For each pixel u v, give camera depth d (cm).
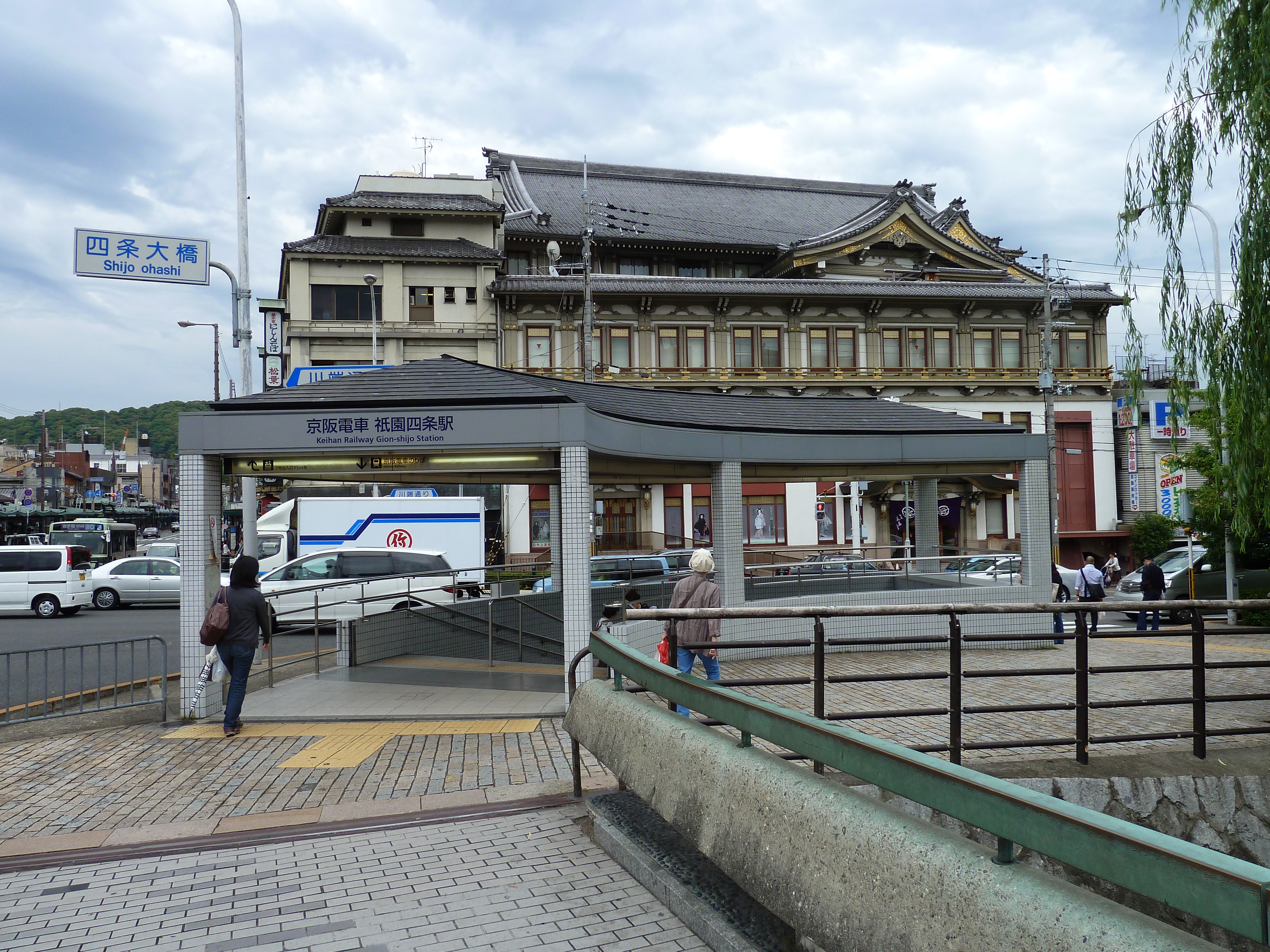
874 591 1512
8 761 754
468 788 645
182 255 1488
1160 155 866
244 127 1809
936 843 281
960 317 4253
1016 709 661
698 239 4500
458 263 3903
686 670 824
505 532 3812
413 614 1358
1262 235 791
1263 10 778
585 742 562
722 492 1230
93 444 13825
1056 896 235
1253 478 831
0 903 457
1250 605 682
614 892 449
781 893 335
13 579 2312
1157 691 1002
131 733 855
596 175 5366
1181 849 207
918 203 5084
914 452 1355
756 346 4122
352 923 420
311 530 2425
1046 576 1430
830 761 339
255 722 895
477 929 409
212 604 930
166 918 433
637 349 4022
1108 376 4269
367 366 3562
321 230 4228
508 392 955
